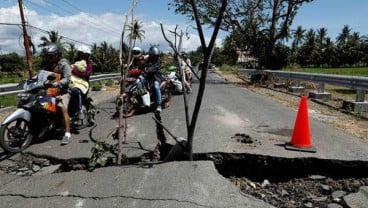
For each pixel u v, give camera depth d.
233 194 3.90
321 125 7.41
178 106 10.03
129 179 4.16
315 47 99.88
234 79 27.30
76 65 6.82
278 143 5.67
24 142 5.56
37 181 4.24
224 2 4.24
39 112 5.61
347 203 3.96
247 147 5.38
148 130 6.77
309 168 4.99
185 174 4.27
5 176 4.48
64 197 3.81
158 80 8.75
